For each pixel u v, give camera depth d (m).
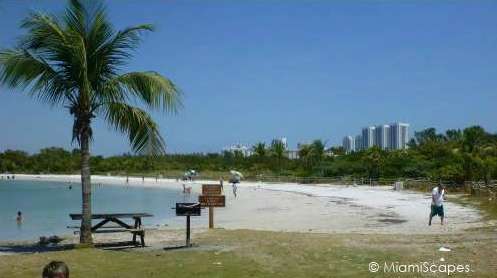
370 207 35.12
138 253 12.89
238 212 36.53
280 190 64.12
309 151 97.50
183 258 11.95
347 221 26.48
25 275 10.46
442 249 12.37
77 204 51.50
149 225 27.41
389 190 53.47
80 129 14.17
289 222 27.06
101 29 14.06
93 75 14.16
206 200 19.34
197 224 27.67
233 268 10.70
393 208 33.38
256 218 30.83
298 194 55.06
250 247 13.36
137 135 14.73
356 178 68.94
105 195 69.19
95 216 14.70
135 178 118.81
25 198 62.19
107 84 14.18
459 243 13.48
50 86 14.20
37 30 13.52
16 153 162.00
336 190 58.09
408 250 12.41
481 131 69.56
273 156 106.56
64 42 13.43
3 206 48.38
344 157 83.06
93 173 139.00
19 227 29.25
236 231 17.89
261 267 10.74
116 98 14.33
